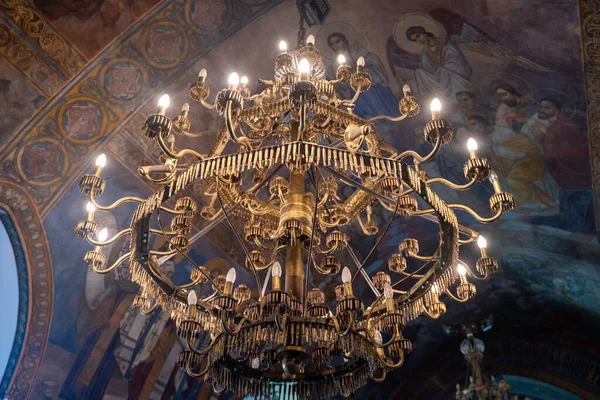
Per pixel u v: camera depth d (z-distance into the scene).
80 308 9.16
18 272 8.42
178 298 5.16
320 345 5.03
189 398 11.30
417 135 9.87
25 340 8.59
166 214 9.64
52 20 7.59
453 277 4.98
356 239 11.16
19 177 8.10
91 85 8.22
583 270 11.19
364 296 12.36
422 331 14.20
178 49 8.51
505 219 10.89
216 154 5.43
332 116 5.14
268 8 8.50
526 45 8.34
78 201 8.76
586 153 9.23
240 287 5.95
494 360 14.37
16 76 7.65
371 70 9.17
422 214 5.32
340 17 8.64
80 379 9.34
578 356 13.64
